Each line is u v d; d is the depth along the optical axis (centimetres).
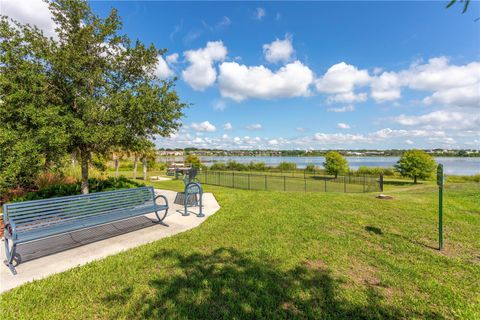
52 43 513
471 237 436
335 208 665
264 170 3741
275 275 296
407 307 238
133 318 219
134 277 289
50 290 261
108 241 415
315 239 423
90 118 494
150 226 509
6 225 322
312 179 2550
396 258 349
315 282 281
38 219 359
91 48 563
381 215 590
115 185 823
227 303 240
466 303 243
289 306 238
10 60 446
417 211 634
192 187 735
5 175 473
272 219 550
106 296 251
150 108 546
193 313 225
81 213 409
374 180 2241
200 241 410
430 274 303
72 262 331
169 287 266
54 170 576
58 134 432
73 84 528
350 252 367
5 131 434
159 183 1563
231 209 655
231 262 330
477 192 1009
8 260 314
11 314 221
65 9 539
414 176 2256
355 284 278
